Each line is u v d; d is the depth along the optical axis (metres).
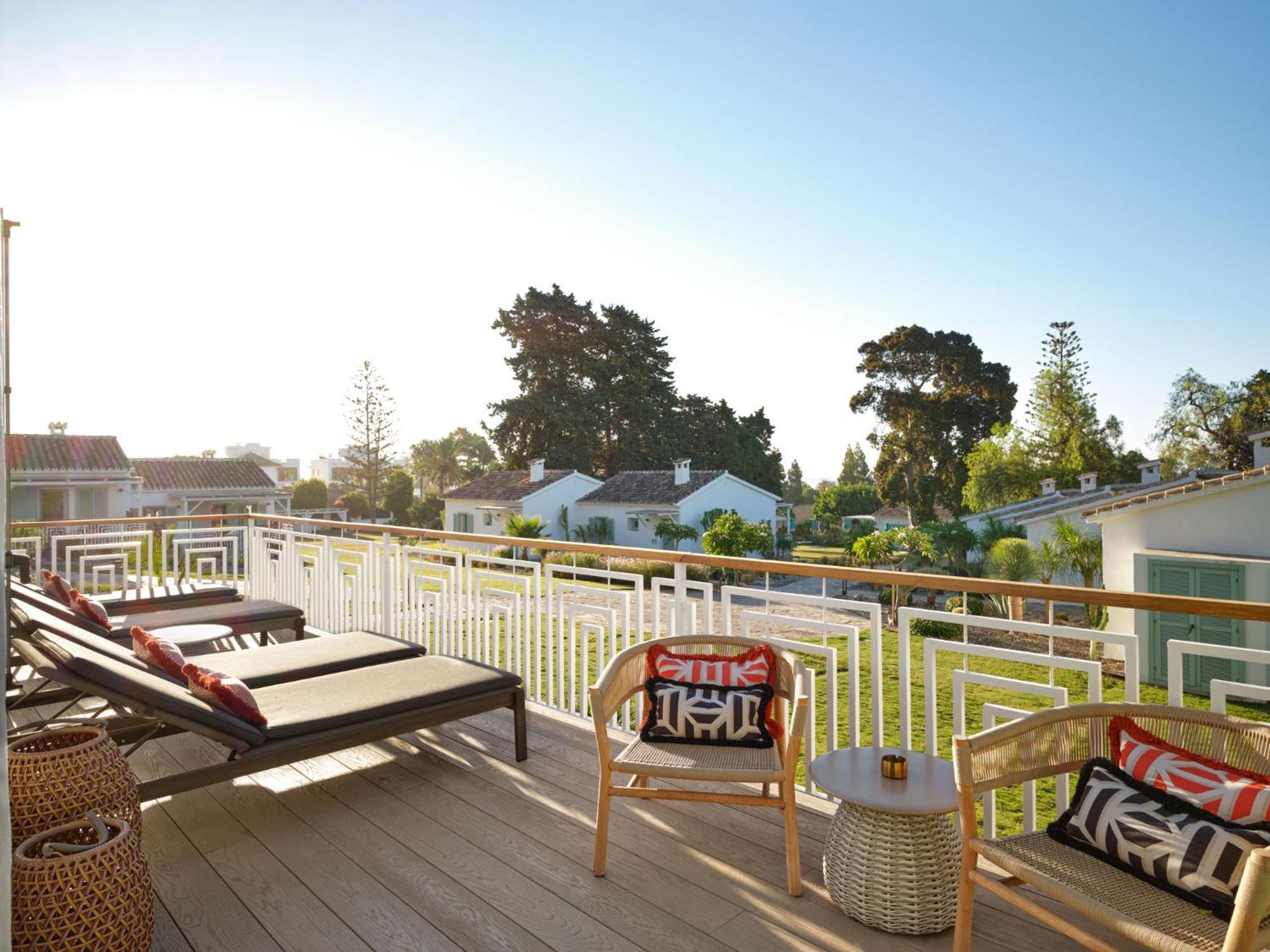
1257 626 11.15
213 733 2.72
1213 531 12.02
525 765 3.71
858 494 49.22
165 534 6.93
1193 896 1.77
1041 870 1.90
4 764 1.40
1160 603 2.40
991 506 38.47
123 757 2.63
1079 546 15.23
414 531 5.64
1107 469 38.56
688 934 2.35
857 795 2.38
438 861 2.79
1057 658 2.61
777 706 3.12
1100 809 1.99
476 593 5.13
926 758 2.71
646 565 23.58
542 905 2.50
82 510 24.95
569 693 4.68
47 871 1.89
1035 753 2.19
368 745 3.97
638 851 2.87
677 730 2.93
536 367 46.56
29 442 24.70
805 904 2.52
